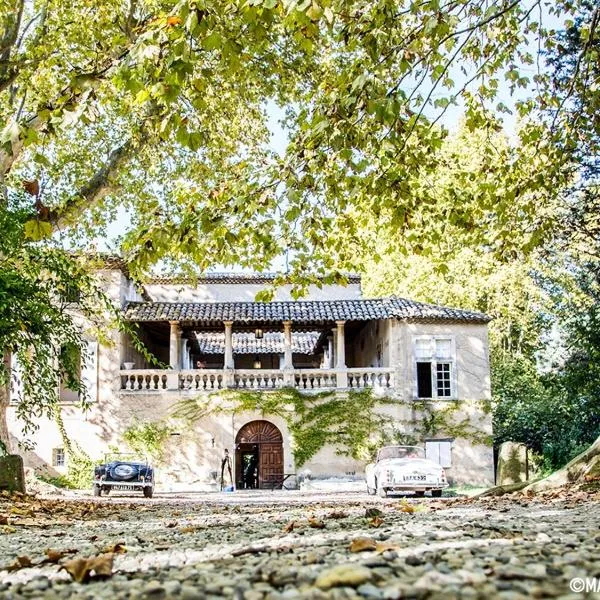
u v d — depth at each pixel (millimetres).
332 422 32562
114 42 8148
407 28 10414
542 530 5438
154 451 31828
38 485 26094
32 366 14695
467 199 12062
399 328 33219
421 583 3051
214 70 19391
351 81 9086
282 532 6473
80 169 26250
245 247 10922
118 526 9000
